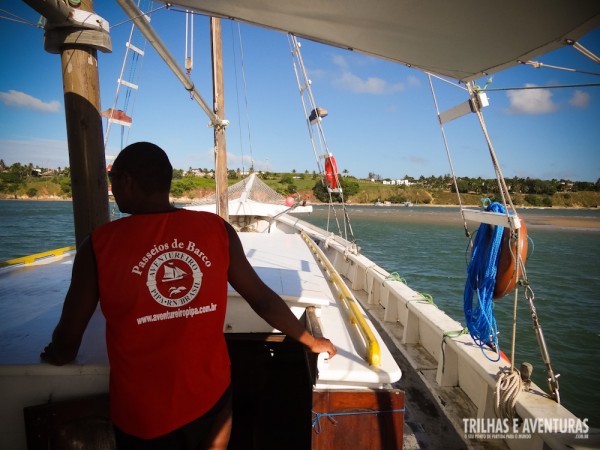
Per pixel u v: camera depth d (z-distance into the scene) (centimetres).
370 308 436
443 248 2561
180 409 107
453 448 207
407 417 234
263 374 221
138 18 184
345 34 205
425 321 301
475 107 206
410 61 224
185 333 107
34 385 143
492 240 212
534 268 1959
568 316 1060
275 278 232
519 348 837
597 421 566
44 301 204
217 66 503
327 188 486
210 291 112
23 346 153
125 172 114
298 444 203
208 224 117
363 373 143
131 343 104
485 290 217
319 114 447
